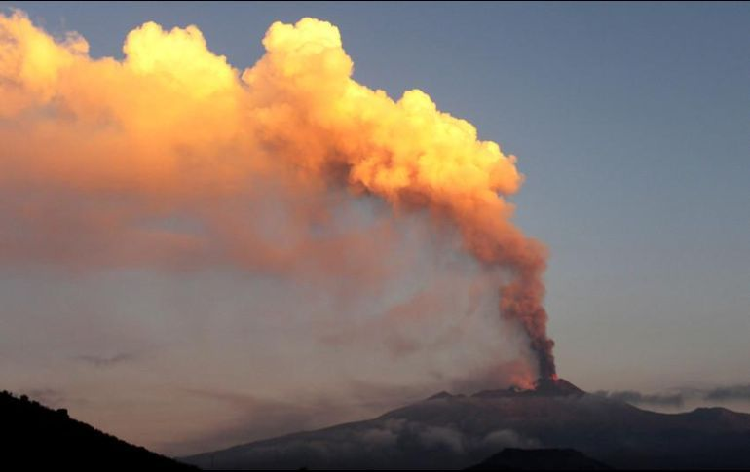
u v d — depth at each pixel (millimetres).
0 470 151625
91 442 185125
